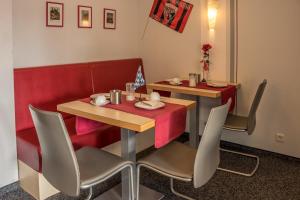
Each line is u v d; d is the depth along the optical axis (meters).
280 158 3.10
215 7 3.27
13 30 2.69
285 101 3.01
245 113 3.29
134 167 2.13
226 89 2.93
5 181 2.40
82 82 3.16
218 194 2.40
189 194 2.40
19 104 2.58
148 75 4.01
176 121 2.07
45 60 2.99
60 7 3.04
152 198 2.31
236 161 3.03
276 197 2.35
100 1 3.46
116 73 3.58
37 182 2.26
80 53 3.32
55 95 2.89
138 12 3.97
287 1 2.85
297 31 2.84
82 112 2.04
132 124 1.77
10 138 2.38
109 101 2.30
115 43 3.73
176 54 3.70
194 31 3.49
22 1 2.73
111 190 2.42
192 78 3.10
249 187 2.51
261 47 3.07
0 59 2.24
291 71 2.93
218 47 3.35
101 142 2.60
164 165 1.90
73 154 1.55
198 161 1.69
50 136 1.59
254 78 3.17
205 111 3.51
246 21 3.12
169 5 3.65
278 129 3.09
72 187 1.62
